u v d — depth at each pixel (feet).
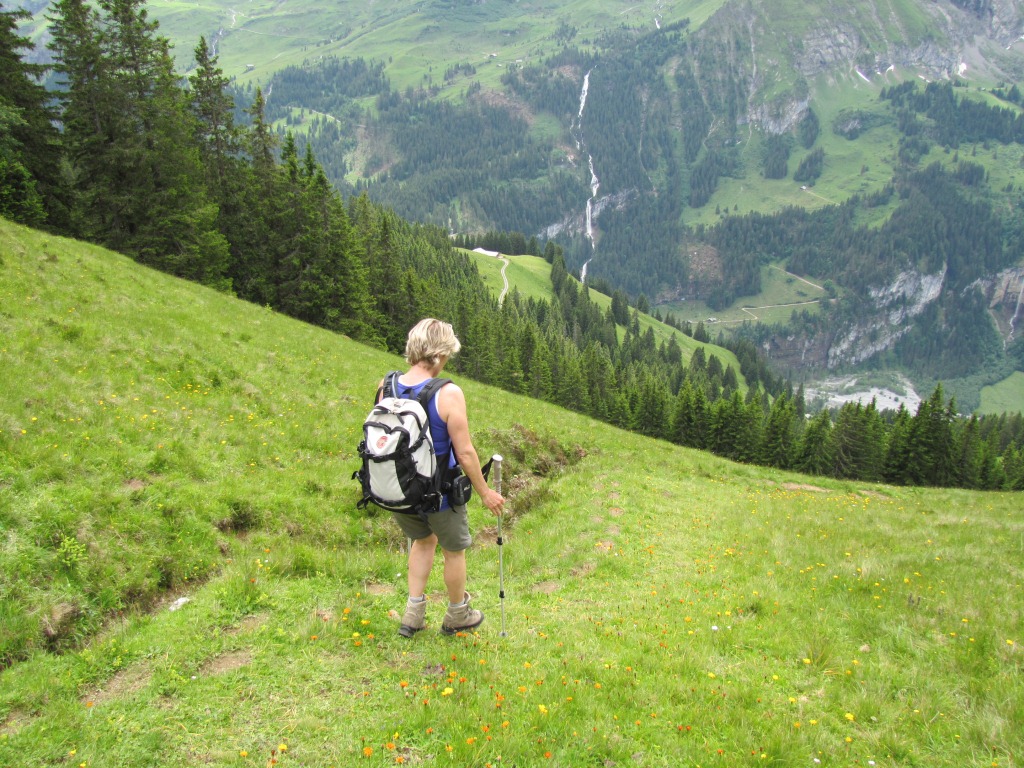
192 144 133.59
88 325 51.55
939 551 41.34
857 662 21.88
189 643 18.24
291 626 19.71
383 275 212.43
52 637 19.74
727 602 28.25
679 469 85.71
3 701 15.34
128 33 111.75
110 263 81.10
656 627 24.38
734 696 18.71
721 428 282.56
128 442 33.99
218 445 38.78
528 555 34.94
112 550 24.34
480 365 275.18
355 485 39.58
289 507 34.50
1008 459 320.70
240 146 149.59
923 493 103.14
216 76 143.74
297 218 155.33
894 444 263.29
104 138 111.14
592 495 52.80
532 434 72.54
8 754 13.25
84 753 13.52
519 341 325.83
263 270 155.12
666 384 454.81
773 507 60.03
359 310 169.68
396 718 15.42
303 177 159.43
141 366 48.06
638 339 631.97
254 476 36.50
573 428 91.66
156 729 14.48
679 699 18.34
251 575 22.13
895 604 28.48
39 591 20.85
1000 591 31.68
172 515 28.48
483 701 16.52
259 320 89.04
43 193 116.57
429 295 242.17
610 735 15.69
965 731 17.35
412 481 16.25
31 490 25.50
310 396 59.00
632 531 43.24
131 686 16.60
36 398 34.78
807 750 16.02
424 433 16.28
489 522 42.86
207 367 53.78
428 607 23.18
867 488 102.83
